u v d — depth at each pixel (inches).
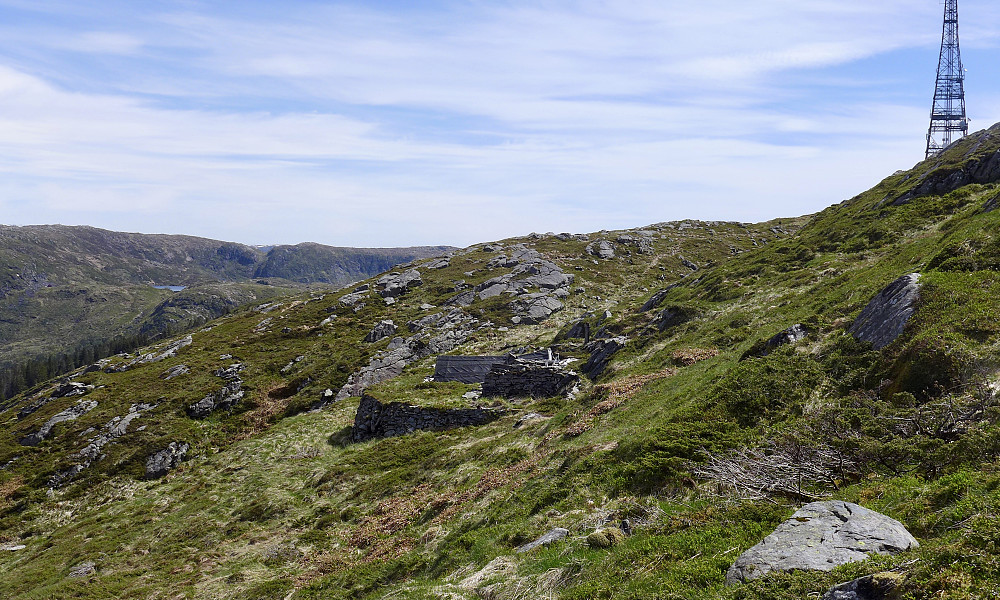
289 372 2851.9
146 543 1461.6
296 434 2122.3
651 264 4291.3
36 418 2591.0
